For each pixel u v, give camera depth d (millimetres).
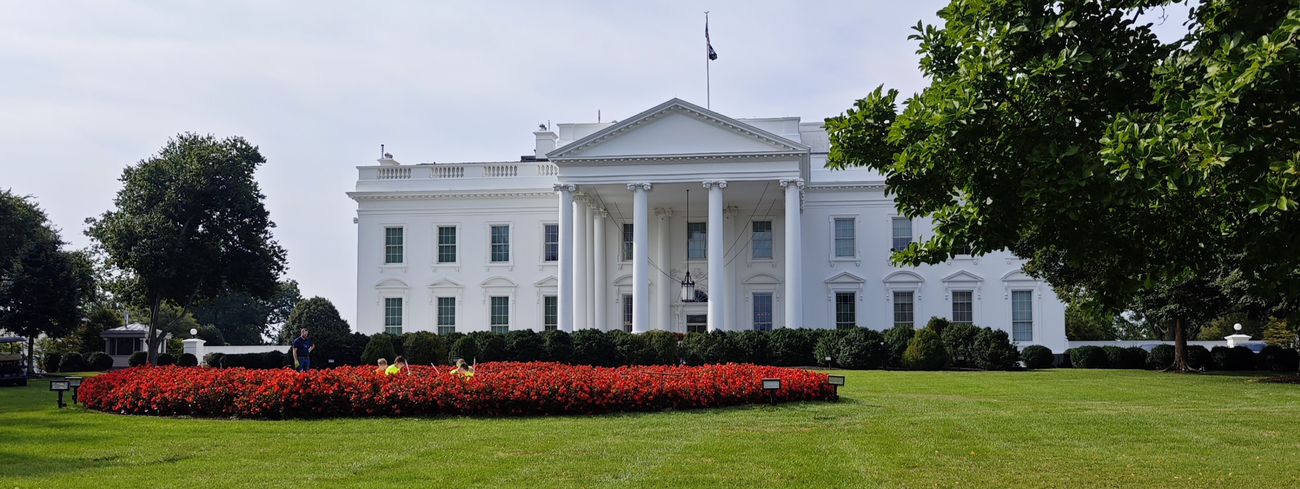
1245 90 8641
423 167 51875
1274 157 8914
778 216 49500
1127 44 11102
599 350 39562
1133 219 10766
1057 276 35219
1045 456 13039
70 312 41719
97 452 13750
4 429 16594
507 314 50438
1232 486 11031
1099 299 11672
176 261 46562
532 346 39719
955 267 48625
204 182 47438
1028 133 10734
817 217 49500
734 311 48938
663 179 43594
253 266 49094
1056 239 11164
